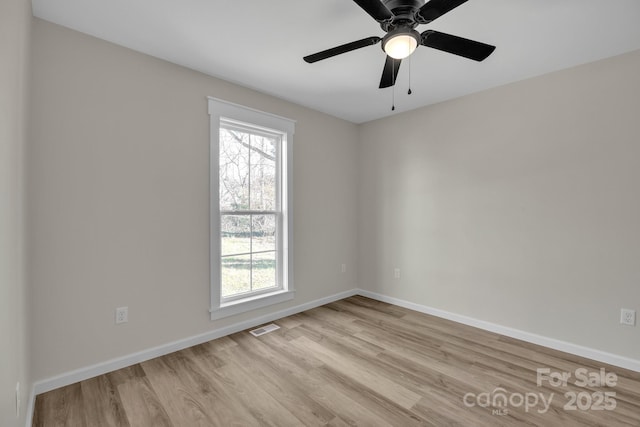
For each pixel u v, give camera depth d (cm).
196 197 257
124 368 219
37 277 185
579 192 243
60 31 194
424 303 343
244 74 264
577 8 176
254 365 225
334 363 229
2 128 96
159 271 237
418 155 348
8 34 102
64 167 195
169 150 242
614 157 228
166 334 241
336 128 381
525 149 270
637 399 186
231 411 175
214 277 268
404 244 361
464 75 264
